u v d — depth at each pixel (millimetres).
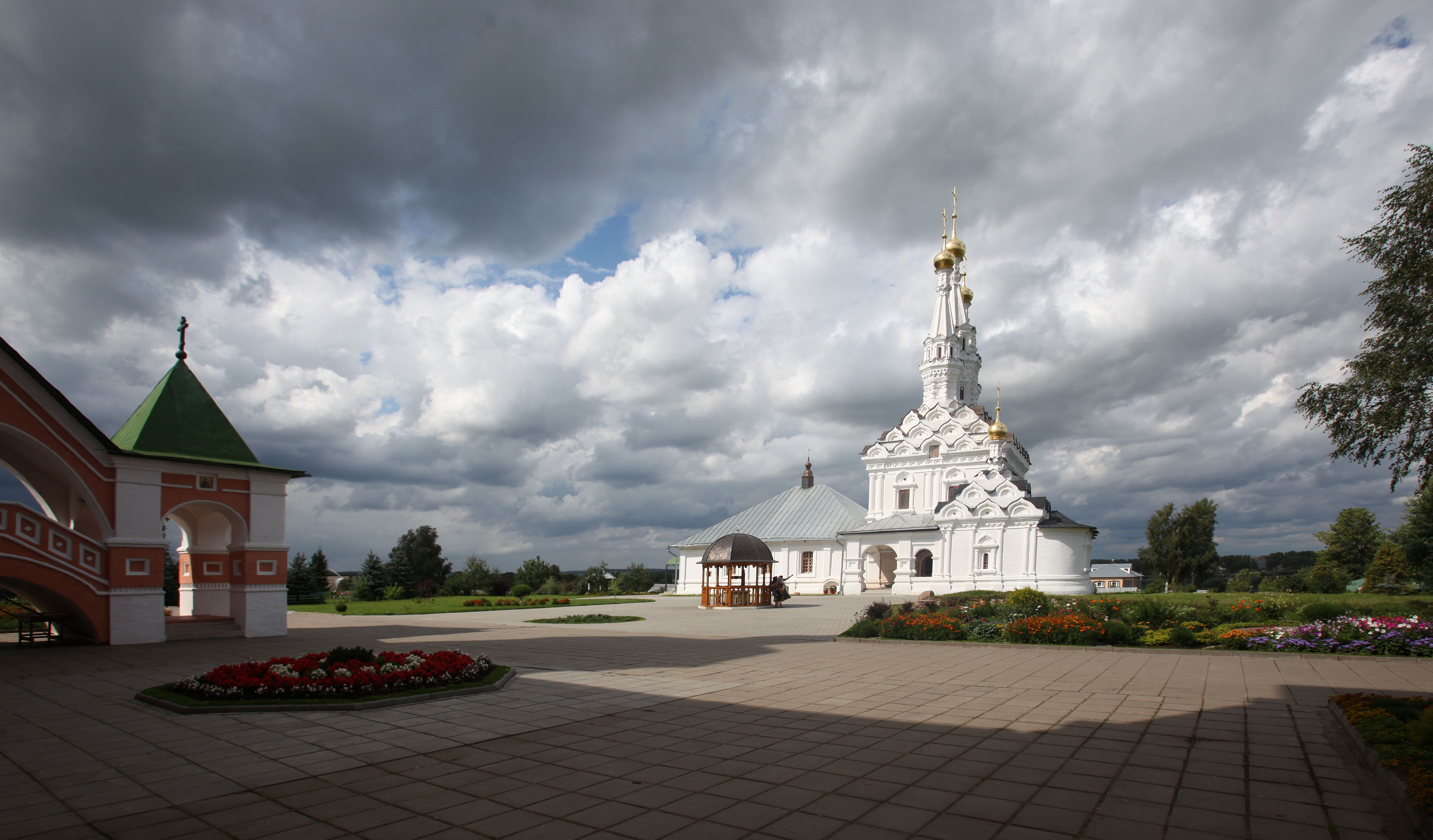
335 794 8047
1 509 20859
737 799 7797
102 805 7727
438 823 7152
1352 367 28891
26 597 23938
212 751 9820
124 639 22922
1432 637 17688
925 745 9953
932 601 39312
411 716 11883
